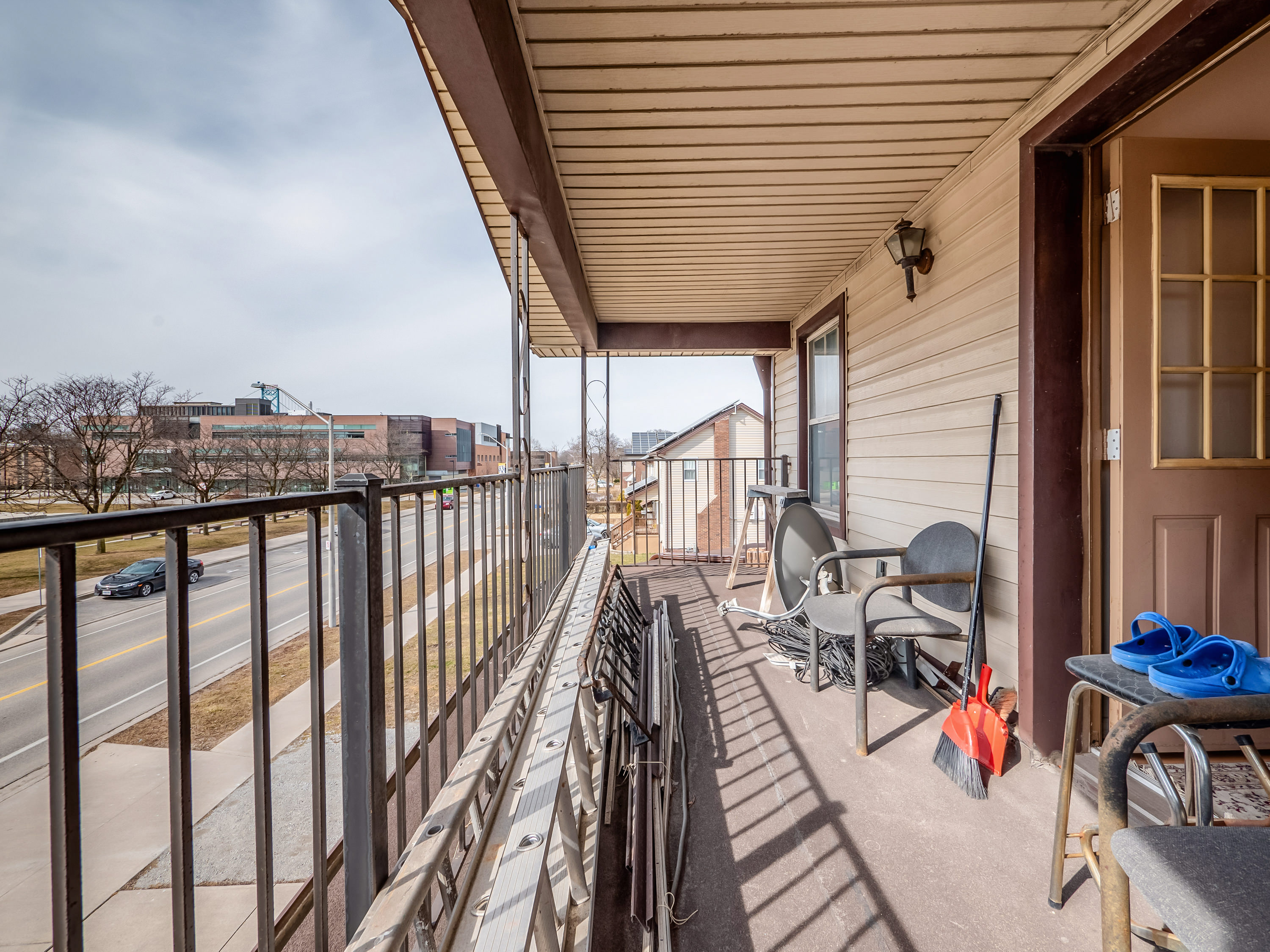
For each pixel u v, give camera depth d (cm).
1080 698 146
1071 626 211
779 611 429
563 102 210
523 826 122
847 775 204
